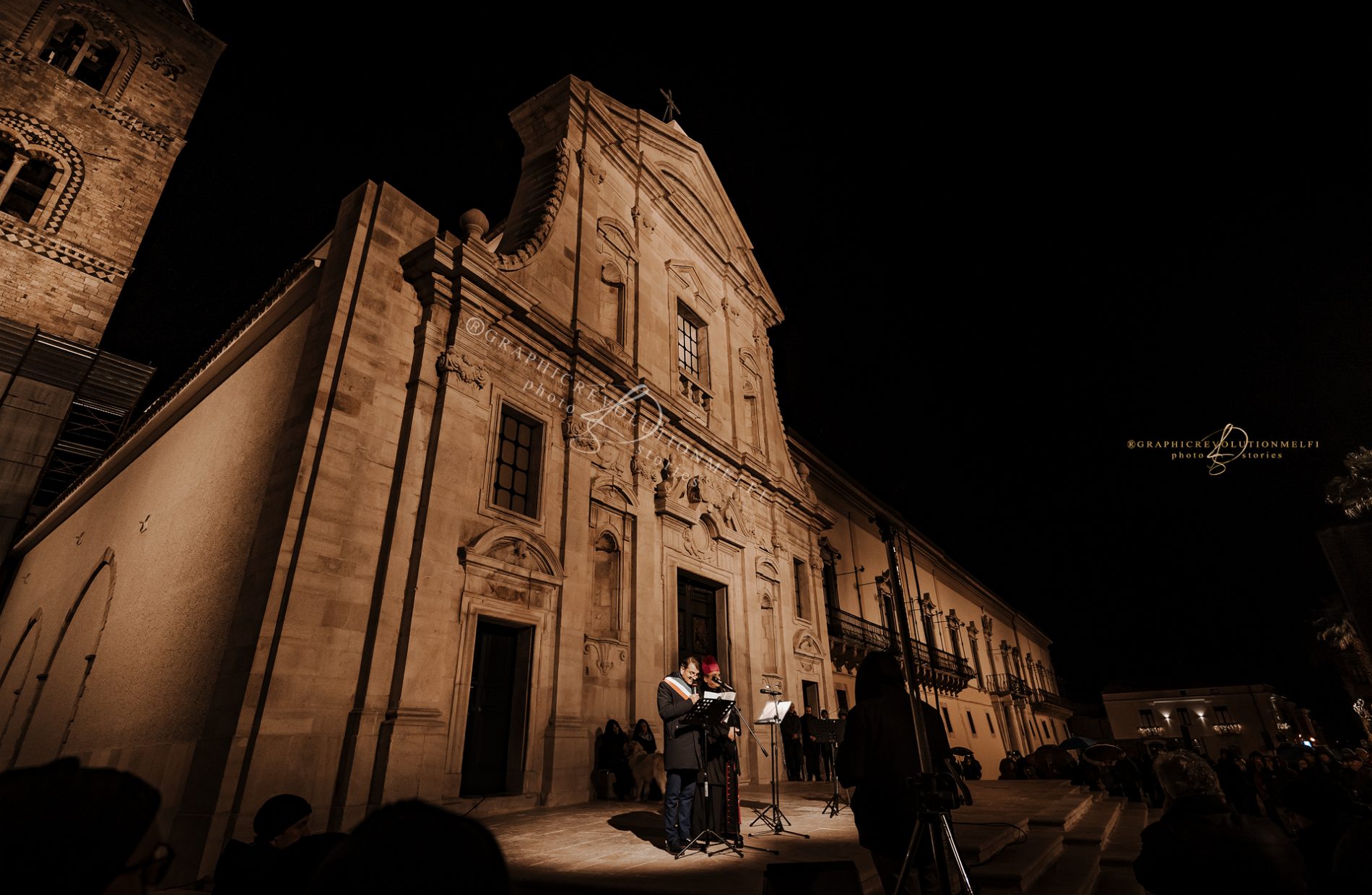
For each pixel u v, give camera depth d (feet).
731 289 68.90
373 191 35.17
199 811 22.80
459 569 31.53
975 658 115.65
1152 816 37.63
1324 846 11.19
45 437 72.69
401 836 3.40
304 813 12.32
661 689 21.63
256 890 10.40
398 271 34.55
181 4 102.42
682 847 19.85
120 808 3.24
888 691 13.94
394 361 32.76
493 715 32.63
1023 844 22.34
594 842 22.67
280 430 30.89
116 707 35.35
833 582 77.71
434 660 28.89
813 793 37.58
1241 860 8.73
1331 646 117.29
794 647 58.13
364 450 30.01
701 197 66.08
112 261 84.12
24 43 84.74
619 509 42.78
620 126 57.47
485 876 3.33
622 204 54.24
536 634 34.60
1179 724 151.53
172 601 34.40
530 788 31.63
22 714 49.70
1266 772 41.78
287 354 34.45
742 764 46.44
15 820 3.02
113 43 93.20
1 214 76.74
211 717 24.85
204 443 40.04
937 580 109.09
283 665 24.85
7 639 63.77
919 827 11.64
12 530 68.39
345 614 27.32
